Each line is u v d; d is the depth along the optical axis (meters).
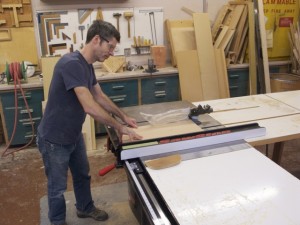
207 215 1.06
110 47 1.68
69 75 1.60
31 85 3.13
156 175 1.31
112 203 2.44
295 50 4.06
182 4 3.90
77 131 1.84
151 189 1.24
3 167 2.98
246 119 1.99
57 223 1.98
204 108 2.01
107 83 3.38
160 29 3.89
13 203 2.46
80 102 1.64
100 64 3.68
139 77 3.48
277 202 1.12
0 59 3.42
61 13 3.47
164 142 1.52
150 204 1.15
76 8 3.50
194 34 3.84
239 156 1.46
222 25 3.97
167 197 1.16
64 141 1.80
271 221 1.02
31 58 3.52
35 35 3.47
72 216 2.29
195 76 3.70
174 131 1.76
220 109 2.18
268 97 2.46
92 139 3.28
